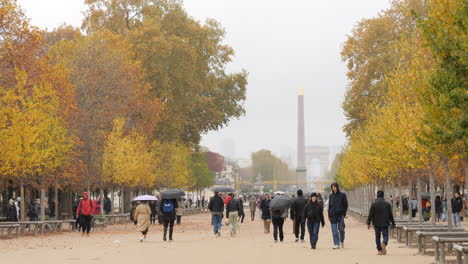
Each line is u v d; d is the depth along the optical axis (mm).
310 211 33469
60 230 52562
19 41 50719
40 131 49281
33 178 55594
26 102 51844
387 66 68812
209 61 98438
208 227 61438
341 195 33438
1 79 49938
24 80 48344
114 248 34906
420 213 42125
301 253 31047
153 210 66875
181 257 29391
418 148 36219
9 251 33031
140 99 74125
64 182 62406
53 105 52938
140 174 72125
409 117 37812
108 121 69250
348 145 86562
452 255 28766
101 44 70562
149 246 36375
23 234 47844
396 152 42344
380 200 29781
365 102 70938
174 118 85312
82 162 62469
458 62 22172
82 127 63969
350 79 73062
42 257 29500
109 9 86375
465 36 21672
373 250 32500
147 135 76312
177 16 90062
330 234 48500
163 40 81688
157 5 89000
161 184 91188
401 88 39688
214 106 99000
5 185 62000
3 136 46406
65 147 52688
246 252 31984
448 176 32969
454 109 23156
